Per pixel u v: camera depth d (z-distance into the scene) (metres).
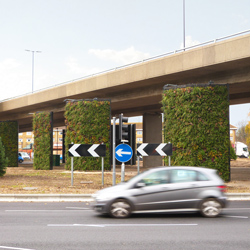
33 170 40.31
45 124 42.38
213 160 25.16
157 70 31.88
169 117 26.20
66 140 36.12
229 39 26.36
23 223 10.77
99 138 35.09
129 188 11.71
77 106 35.44
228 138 25.72
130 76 34.62
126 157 18.05
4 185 22.12
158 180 11.79
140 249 7.74
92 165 34.78
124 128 18.05
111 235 9.12
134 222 10.95
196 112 25.39
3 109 56.62
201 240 8.58
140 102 42.75
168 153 19.86
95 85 38.75
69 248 7.82
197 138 25.17
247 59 25.80
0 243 8.25
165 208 11.66
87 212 13.01
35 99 48.72
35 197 16.81
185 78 32.62
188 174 11.89
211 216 11.76
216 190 11.83
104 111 35.31
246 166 57.03
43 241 8.46
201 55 28.25
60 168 48.03
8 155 50.78
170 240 8.57
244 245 8.09
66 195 16.88
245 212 12.92
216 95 25.64
